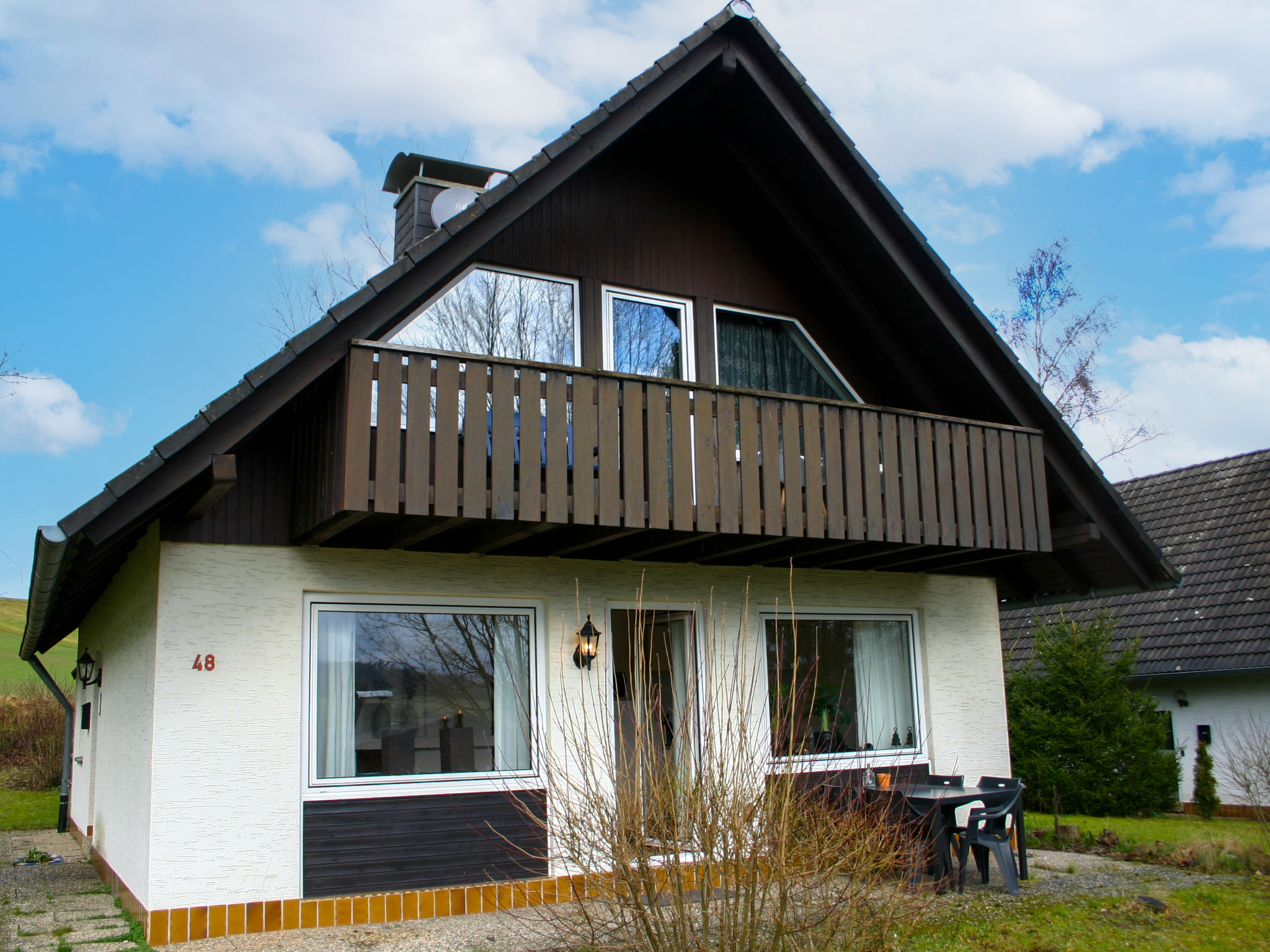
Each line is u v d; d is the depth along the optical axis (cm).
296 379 689
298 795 747
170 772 715
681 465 796
